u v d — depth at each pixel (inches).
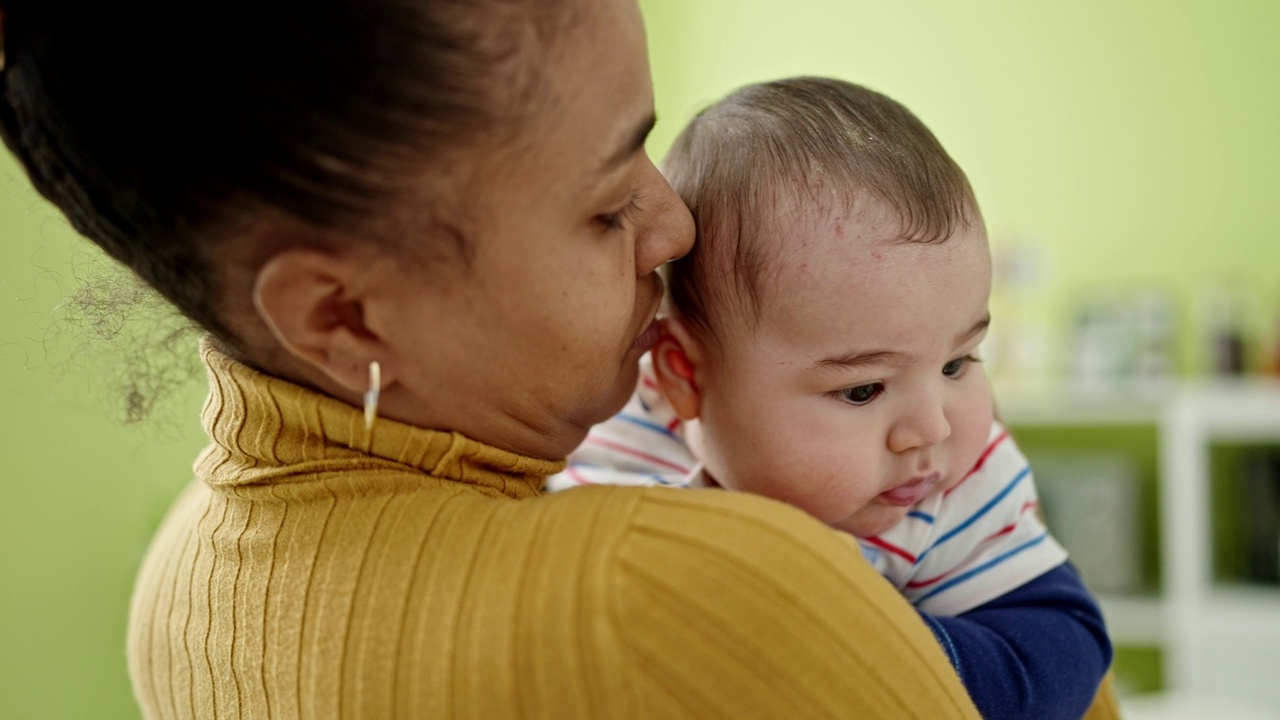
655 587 22.5
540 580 22.8
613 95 25.6
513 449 28.9
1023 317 127.0
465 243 24.9
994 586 36.7
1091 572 120.3
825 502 36.3
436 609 23.3
